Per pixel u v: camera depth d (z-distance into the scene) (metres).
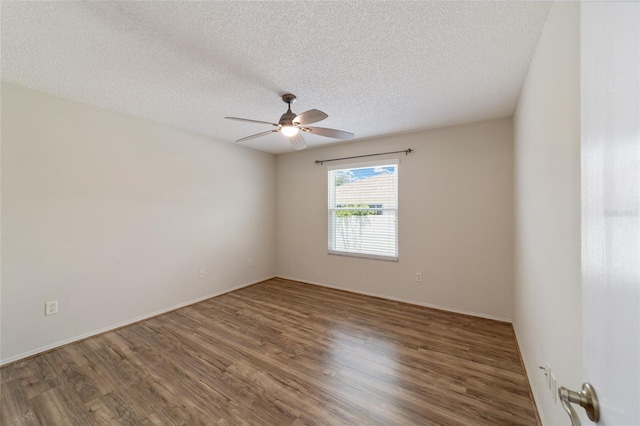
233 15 1.40
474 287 3.10
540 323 1.60
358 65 1.88
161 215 3.17
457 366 2.09
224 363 2.14
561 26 1.17
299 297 3.75
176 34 1.56
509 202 2.90
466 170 3.13
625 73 0.40
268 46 1.67
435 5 1.34
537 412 1.61
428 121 3.03
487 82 2.12
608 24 0.45
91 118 2.59
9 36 1.56
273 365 2.11
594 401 0.51
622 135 0.41
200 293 3.60
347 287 4.04
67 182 2.45
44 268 2.33
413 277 3.49
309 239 4.43
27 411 1.63
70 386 1.86
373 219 3.82
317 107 2.62
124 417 1.59
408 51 1.72
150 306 3.07
